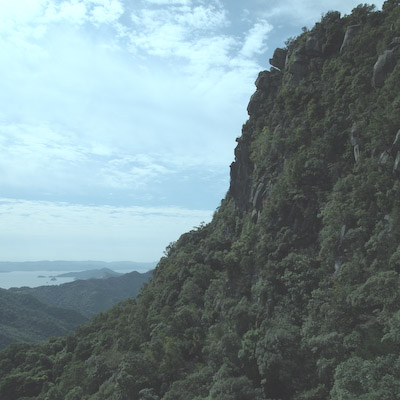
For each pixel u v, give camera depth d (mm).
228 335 38875
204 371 39906
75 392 60375
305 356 29734
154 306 71625
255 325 39219
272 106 64562
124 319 82938
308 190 44750
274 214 47781
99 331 89375
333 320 28891
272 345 31328
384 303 25953
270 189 52750
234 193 70125
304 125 50781
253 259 47969
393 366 21531
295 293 36719
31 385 83188
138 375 46781
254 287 43719
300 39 63062
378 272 29688
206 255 68875
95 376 59062
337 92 48156
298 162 46250
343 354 26047
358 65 47469
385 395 19562
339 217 37312
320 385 26688
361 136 40375
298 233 43062
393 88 38250
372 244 32250
